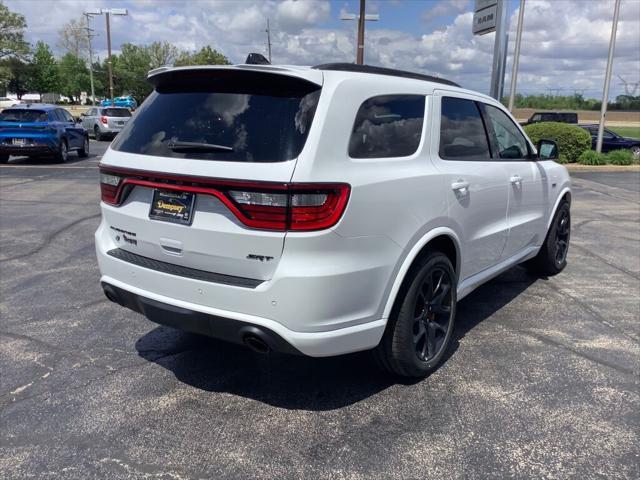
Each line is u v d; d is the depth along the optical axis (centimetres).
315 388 356
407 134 342
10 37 6444
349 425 314
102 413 324
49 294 519
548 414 326
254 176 276
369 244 300
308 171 274
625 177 1564
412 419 321
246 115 298
